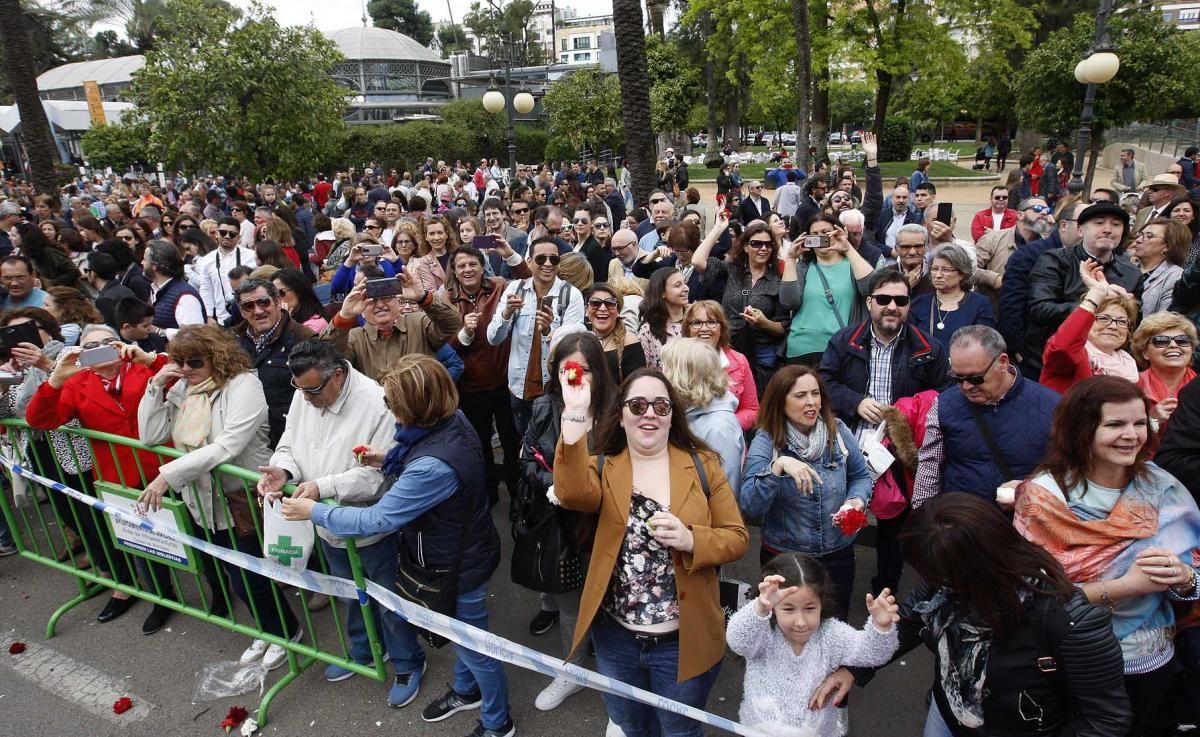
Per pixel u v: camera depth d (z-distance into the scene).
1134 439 2.19
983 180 25.58
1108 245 4.10
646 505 2.49
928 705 3.28
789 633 2.38
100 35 60.97
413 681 3.42
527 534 2.94
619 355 4.26
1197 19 52.56
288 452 3.30
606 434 2.62
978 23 25.39
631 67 9.69
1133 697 2.35
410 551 2.96
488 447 5.23
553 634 3.93
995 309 5.97
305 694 3.49
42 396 3.82
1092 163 19.84
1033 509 2.39
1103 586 2.22
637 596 2.50
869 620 2.31
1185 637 2.45
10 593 4.47
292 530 3.17
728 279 5.21
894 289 3.68
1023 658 1.95
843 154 38.62
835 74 25.59
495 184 22.48
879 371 3.85
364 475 3.04
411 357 2.84
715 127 40.00
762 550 3.38
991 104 36.81
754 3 25.88
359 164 34.34
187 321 6.05
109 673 3.70
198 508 3.50
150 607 4.27
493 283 5.25
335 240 8.55
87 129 34.69
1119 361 3.50
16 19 13.36
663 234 7.95
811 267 4.80
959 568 1.95
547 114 36.06
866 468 3.27
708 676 2.58
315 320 5.00
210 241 8.36
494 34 46.78
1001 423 3.05
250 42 16.16
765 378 4.97
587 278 5.09
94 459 3.88
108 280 6.86
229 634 3.99
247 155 16.45
